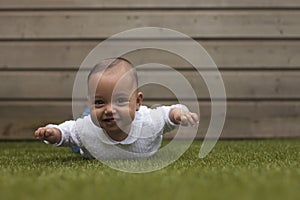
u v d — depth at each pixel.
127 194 1.34
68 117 4.20
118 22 4.24
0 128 4.21
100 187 1.48
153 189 1.42
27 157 2.83
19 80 4.23
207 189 1.41
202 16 4.25
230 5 4.24
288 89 4.26
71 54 4.23
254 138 4.26
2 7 4.22
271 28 4.25
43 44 4.23
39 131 2.49
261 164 2.17
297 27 4.25
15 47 4.23
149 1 4.25
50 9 4.23
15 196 1.34
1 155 3.01
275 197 1.27
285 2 4.25
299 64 4.25
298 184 1.50
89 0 4.23
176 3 4.25
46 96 4.23
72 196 1.33
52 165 2.24
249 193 1.33
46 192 1.40
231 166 2.08
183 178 1.66
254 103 4.27
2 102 4.23
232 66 4.25
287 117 4.27
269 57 4.26
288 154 2.81
